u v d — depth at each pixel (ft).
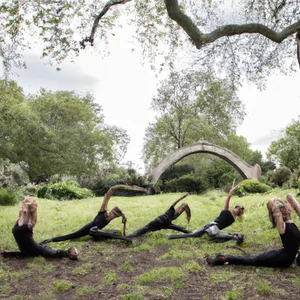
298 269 16.96
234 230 27.66
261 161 144.97
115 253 20.83
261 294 13.89
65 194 67.00
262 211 36.24
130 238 23.32
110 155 118.52
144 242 23.47
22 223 19.19
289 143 106.32
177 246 22.07
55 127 111.86
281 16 31.37
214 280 15.37
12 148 74.33
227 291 14.15
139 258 19.62
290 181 66.18
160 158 120.57
